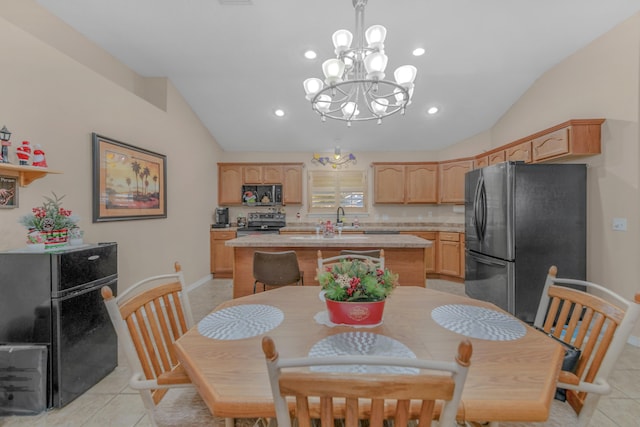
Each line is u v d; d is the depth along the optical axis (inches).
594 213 104.7
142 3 91.3
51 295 64.5
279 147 208.5
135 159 115.0
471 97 151.8
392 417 27.4
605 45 102.2
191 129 163.3
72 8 92.7
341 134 191.3
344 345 37.9
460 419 27.3
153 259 127.6
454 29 103.3
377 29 70.0
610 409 64.2
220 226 190.5
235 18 98.4
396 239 117.3
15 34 72.8
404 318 47.7
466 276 139.5
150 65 127.8
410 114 167.9
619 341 38.9
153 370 45.7
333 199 214.1
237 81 141.7
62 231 71.3
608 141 100.3
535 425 40.8
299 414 23.2
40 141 79.1
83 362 70.8
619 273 96.9
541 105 134.2
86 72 93.7
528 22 99.3
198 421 41.0
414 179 200.4
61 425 60.9
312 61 124.6
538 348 37.6
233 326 44.6
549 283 55.4
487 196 119.5
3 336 64.8
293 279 98.8
